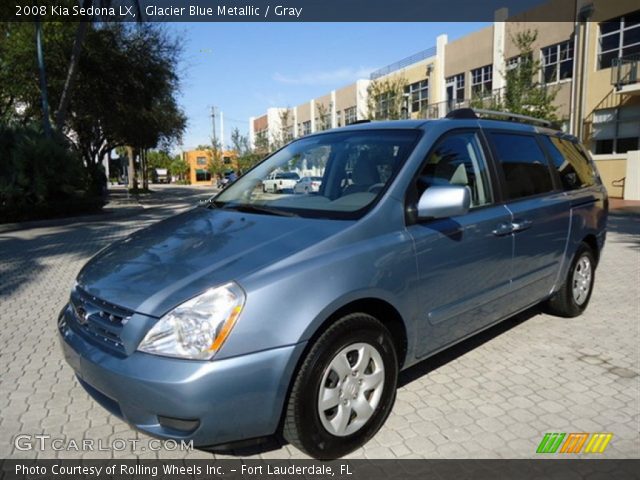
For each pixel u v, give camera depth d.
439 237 3.05
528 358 3.92
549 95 22.05
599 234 4.96
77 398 3.38
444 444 2.78
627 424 2.97
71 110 24.64
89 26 21.22
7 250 9.74
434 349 3.18
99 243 10.54
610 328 4.57
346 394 2.61
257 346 2.28
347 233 2.70
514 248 3.67
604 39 21.17
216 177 73.12
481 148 3.69
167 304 2.31
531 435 2.87
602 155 21.36
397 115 32.16
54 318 5.14
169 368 2.20
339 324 2.53
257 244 2.66
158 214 19.06
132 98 24.42
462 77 30.25
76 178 16.59
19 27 20.77
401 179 3.04
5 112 25.75
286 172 3.79
